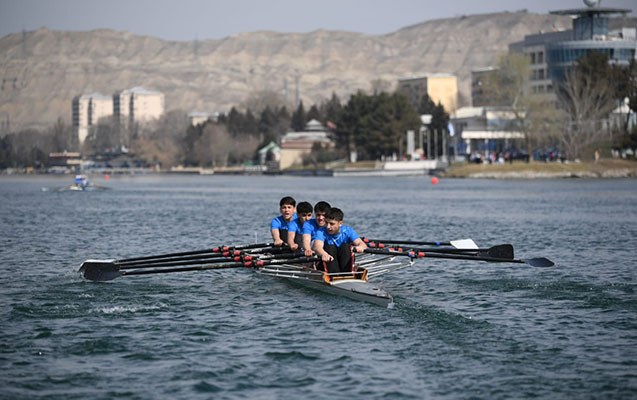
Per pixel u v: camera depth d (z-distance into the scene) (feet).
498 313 89.66
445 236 184.03
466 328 82.48
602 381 65.46
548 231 190.90
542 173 599.16
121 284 108.99
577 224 210.79
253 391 63.21
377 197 375.86
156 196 410.93
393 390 63.41
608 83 630.74
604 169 596.29
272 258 102.22
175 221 230.07
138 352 73.51
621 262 131.44
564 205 294.87
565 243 163.43
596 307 92.84
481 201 328.70
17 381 65.46
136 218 242.99
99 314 89.45
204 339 78.18
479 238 177.06
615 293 101.65
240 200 364.17
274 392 63.00
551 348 74.74
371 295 91.61
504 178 612.70
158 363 70.18
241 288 105.29
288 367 69.10
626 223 212.84
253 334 80.18
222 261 106.83
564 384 64.80
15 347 75.20
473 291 103.60
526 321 85.61
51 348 74.84
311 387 64.08
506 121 639.76
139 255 146.61
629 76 643.04
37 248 156.46
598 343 76.48
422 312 89.81
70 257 142.00
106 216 252.21
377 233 193.06
